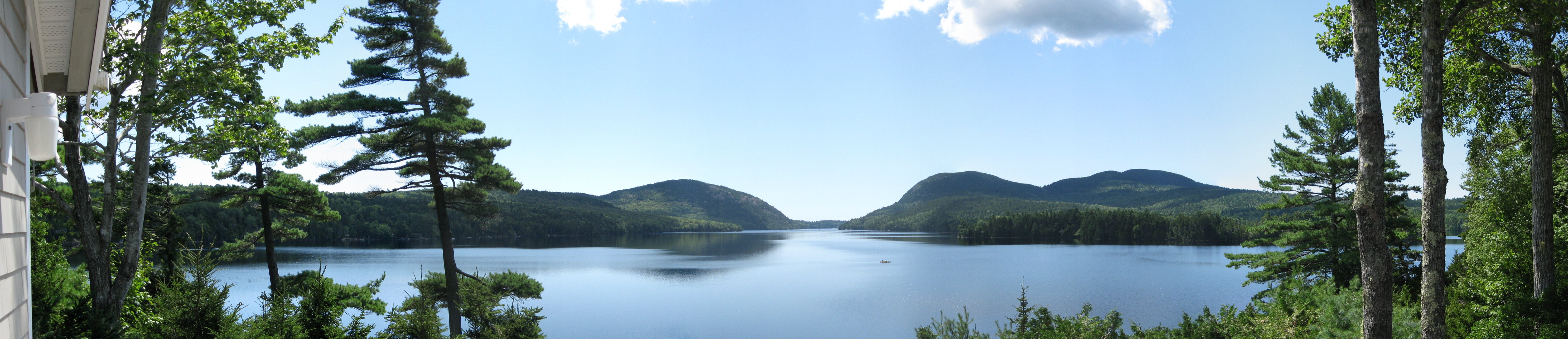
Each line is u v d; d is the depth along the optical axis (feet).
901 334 131.44
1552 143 43.86
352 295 70.90
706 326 138.31
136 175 38.34
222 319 31.30
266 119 43.91
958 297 181.88
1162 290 189.98
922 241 627.05
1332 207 97.76
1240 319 49.85
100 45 20.35
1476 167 62.39
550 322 140.77
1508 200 55.26
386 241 458.91
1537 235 43.83
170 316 31.07
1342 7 45.27
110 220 36.78
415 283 73.15
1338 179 99.35
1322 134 103.91
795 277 239.91
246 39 41.32
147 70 34.01
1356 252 93.04
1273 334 45.06
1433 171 30.42
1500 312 43.73
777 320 146.51
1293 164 101.96
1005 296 182.91
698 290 198.80
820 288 204.54
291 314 35.32
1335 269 97.86
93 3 18.25
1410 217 94.43
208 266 32.73
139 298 49.55
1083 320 51.80
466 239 548.31
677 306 165.07
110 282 36.63
